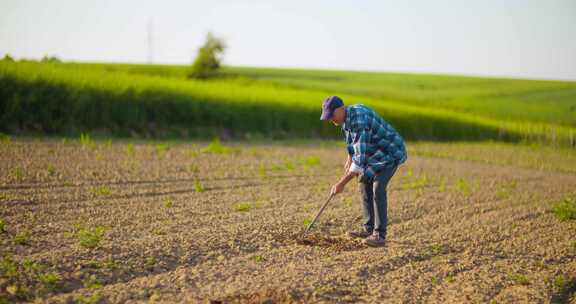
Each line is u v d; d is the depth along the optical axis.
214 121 22.81
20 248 5.93
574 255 7.21
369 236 7.41
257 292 5.07
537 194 12.58
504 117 47.78
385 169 6.85
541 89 68.44
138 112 20.28
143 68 60.66
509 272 6.34
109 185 9.98
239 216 8.23
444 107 50.59
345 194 10.83
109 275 5.39
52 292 4.88
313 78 70.56
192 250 6.34
